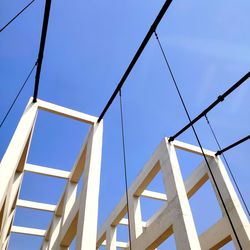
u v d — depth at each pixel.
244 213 10.36
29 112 8.90
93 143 9.23
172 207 9.51
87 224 7.12
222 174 11.63
